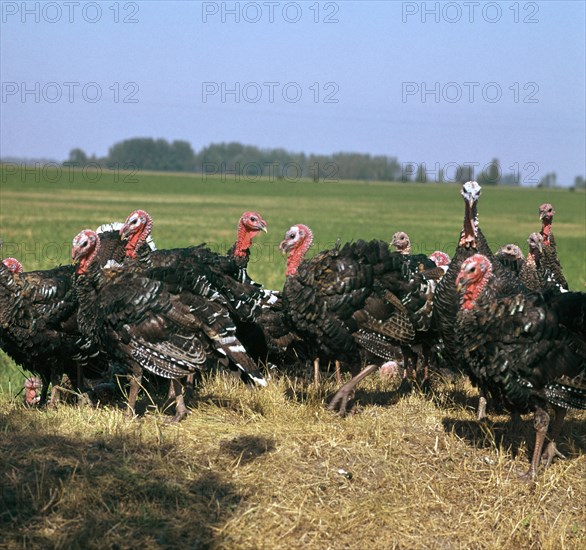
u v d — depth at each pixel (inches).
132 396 437.7
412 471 404.5
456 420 463.2
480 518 382.6
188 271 433.1
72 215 2920.8
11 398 549.3
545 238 666.8
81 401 467.8
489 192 6963.6
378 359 465.1
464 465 411.8
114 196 4566.9
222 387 516.7
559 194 6658.5
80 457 378.6
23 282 463.8
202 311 430.3
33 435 394.3
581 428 469.7
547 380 398.9
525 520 383.2
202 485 372.2
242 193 5467.5
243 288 528.7
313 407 462.6
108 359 487.8
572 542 377.4
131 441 397.7
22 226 2370.8
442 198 5482.3
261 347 538.9
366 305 453.7
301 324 459.8
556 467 416.8
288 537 354.0
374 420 452.8
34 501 343.3
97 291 442.9
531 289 596.1
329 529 361.1
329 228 2721.5
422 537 368.5
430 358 567.5
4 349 476.4
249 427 434.6
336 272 450.3
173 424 430.9
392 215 3617.1
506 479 405.7
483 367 409.7
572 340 400.2
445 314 458.3
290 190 6107.3
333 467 397.7
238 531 350.0
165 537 339.6
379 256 457.4
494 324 398.9
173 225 2677.2
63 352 474.9
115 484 361.4
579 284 1295.5
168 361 426.3
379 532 366.6
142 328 423.5
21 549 321.7
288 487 379.2
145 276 433.4
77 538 329.7
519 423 456.1
